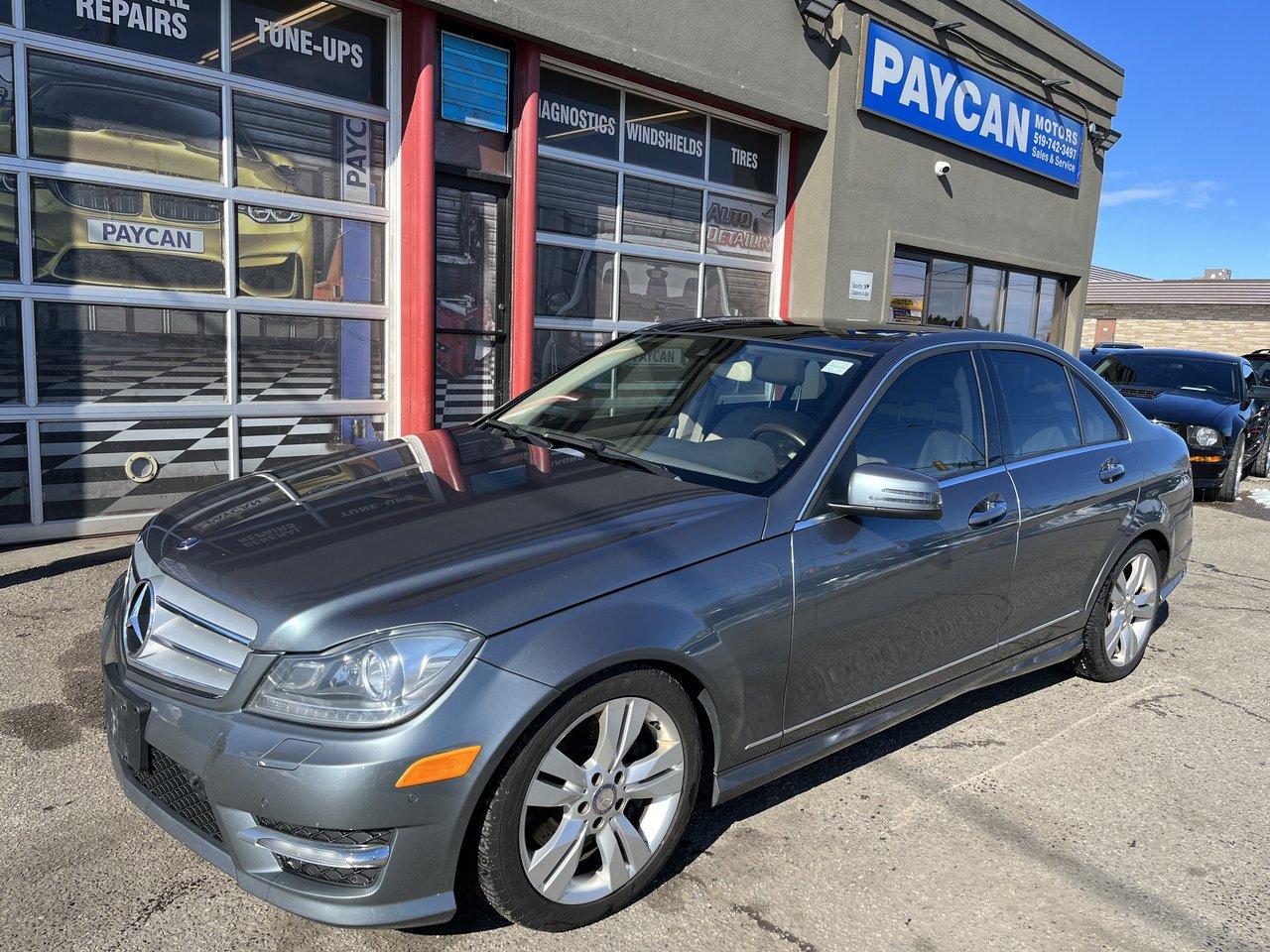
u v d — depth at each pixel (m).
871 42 9.18
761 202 9.29
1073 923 2.63
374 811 2.06
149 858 2.64
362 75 6.24
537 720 2.24
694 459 3.15
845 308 9.60
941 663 3.36
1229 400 10.20
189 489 5.86
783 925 2.53
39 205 5.14
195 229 5.70
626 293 8.20
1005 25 10.89
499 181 6.91
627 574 2.46
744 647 2.64
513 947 2.36
